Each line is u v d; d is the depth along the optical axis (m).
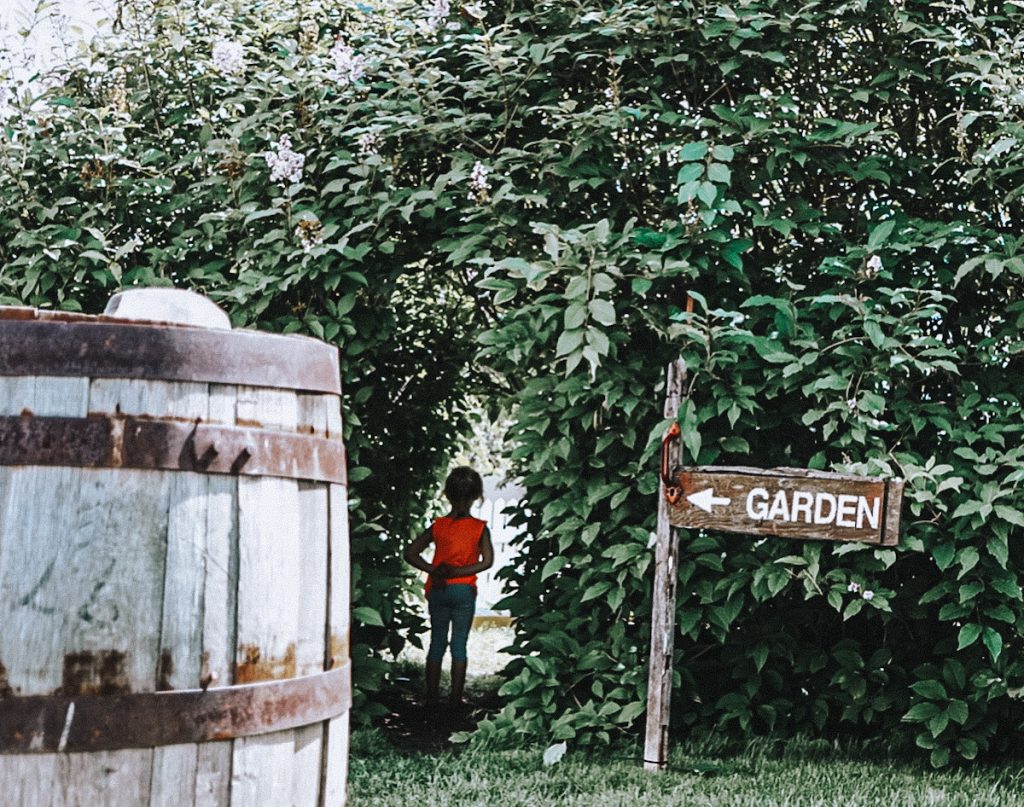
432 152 5.73
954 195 5.84
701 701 5.56
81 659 2.12
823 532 4.77
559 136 5.70
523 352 5.20
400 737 5.80
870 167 5.40
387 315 5.69
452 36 5.85
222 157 5.78
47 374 2.16
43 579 2.12
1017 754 5.45
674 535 4.98
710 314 5.30
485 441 9.51
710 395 5.28
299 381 2.42
